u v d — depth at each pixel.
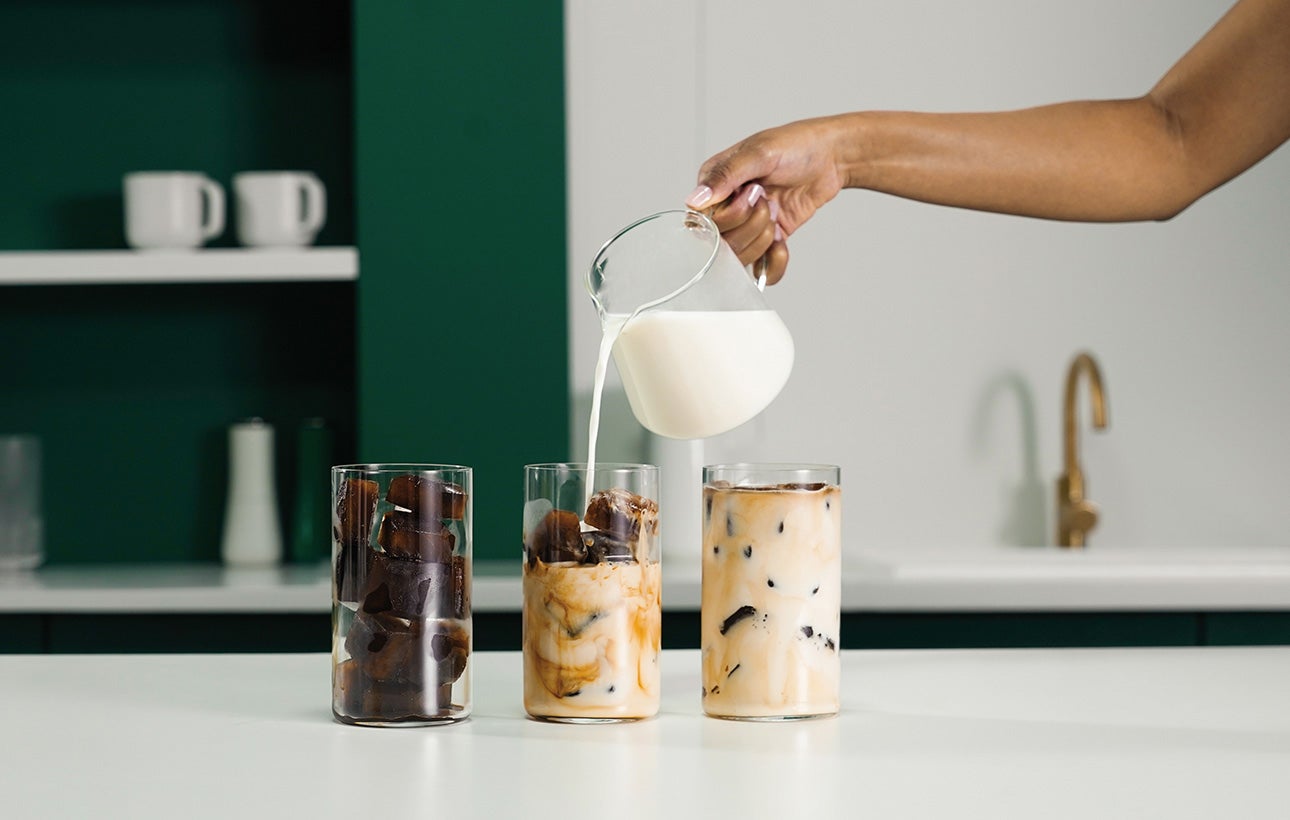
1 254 2.18
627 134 2.39
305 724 0.89
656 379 1.08
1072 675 1.07
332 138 2.46
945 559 2.21
